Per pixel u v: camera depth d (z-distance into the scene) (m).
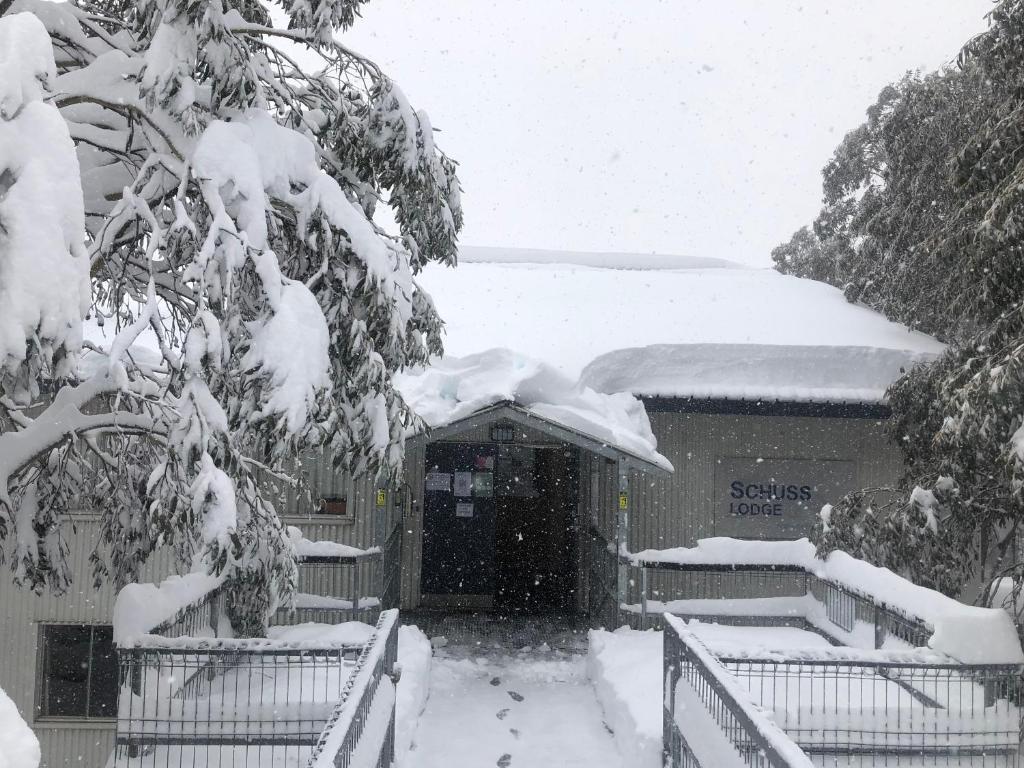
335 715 4.79
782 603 12.48
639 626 12.45
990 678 7.41
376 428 7.17
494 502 16.12
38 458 7.14
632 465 12.19
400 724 8.54
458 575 16.05
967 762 7.21
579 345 14.63
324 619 12.72
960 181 11.60
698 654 6.50
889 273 19.61
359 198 8.70
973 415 9.56
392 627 7.53
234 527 5.59
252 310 7.03
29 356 4.56
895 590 9.12
